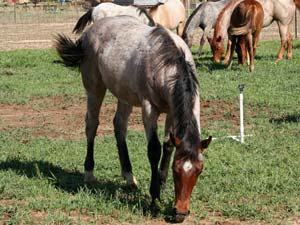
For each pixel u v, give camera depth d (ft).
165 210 24.45
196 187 27.61
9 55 75.97
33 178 29.32
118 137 28.81
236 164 31.35
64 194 27.17
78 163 32.55
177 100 22.56
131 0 88.79
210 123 41.47
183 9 78.33
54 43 29.68
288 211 25.00
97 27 28.53
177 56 23.54
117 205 25.38
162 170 26.23
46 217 24.14
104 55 27.12
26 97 51.34
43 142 36.78
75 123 42.55
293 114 43.45
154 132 24.64
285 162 31.86
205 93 50.88
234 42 63.98
